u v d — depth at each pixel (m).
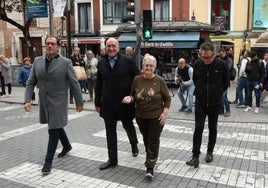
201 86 5.95
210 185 5.27
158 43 19.23
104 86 5.80
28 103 5.87
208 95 5.91
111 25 29.25
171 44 19.08
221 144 7.50
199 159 6.43
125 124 6.31
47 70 5.64
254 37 25.31
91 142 7.66
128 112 5.95
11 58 32.19
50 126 5.69
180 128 9.05
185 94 14.18
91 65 13.20
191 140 7.82
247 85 11.40
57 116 5.67
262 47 23.92
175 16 27.14
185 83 10.91
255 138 8.05
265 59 11.98
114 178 5.53
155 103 5.38
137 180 5.45
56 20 30.20
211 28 19.50
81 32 30.09
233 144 7.51
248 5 25.59
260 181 5.43
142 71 5.51
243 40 25.34
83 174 5.71
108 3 29.22
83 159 6.45
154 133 5.40
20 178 5.58
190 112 11.00
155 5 27.67
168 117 10.48
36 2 12.26
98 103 5.95
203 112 6.01
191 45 18.80
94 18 29.64
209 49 5.78
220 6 26.31
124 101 5.48
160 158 6.48
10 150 7.16
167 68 19.30
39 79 5.70
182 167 6.00
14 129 9.11
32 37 31.19
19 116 11.04
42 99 5.73
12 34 31.92
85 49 29.00
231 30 26.02
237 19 25.91
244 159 6.48
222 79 6.02
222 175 5.66
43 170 5.70
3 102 14.18
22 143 7.70
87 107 12.22
